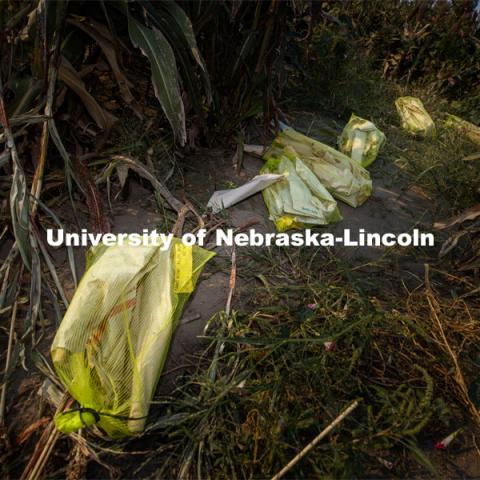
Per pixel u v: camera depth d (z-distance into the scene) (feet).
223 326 3.44
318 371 3.00
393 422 2.81
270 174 5.04
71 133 4.73
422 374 3.34
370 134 6.31
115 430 2.52
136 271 2.97
